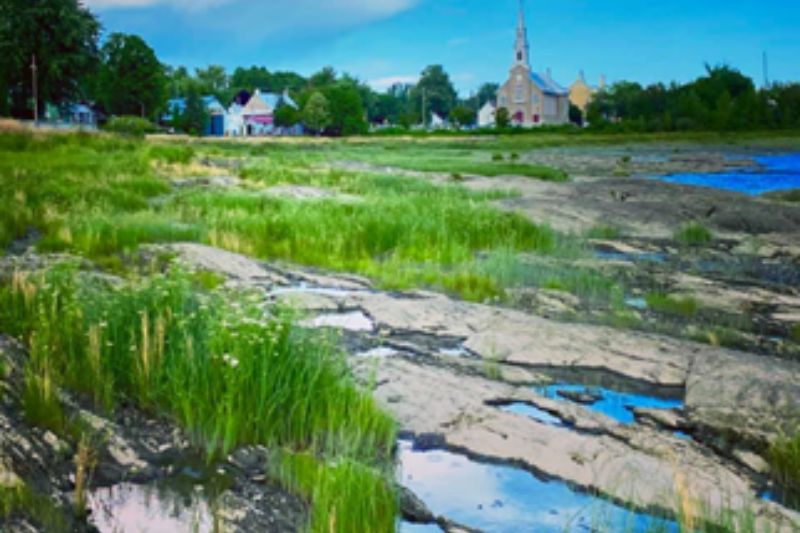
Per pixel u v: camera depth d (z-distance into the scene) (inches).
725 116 4057.6
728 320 457.4
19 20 2763.3
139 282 423.2
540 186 1288.1
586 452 257.0
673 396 320.5
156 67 3826.3
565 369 349.7
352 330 405.4
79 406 265.4
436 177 1428.4
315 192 1047.6
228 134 4626.0
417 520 215.2
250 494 221.9
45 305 345.4
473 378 327.6
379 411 273.4
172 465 237.5
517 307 473.1
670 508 220.4
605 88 6176.2
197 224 707.4
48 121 2743.6
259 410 256.4
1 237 586.6
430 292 501.4
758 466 255.0
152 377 278.8
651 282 560.7
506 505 225.5
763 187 1476.4
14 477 210.2
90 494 217.0
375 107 7106.3
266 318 315.9
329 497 207.8
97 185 908.6
